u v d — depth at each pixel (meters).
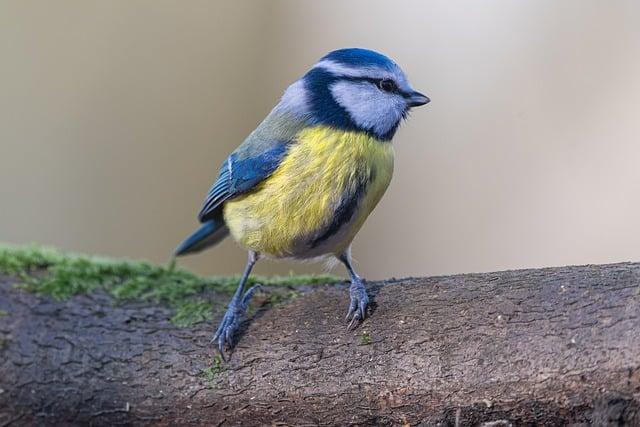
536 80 14.27
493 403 6.35
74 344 7.60
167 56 15.49
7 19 15.50
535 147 14.11
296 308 7.61
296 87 8.25
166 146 15.36
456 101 14.70
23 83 15.37
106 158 15.30
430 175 14.70
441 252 14.42
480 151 14.46
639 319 6.02
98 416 7.45
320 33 15.45
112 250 15.23
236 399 7.18
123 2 15.55
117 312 7.91
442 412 6.56
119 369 7.45
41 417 7.48
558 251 13.54
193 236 9.69
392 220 14.84
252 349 7.29
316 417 7.00
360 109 7.95
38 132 15.26
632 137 13.49
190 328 7.68
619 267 6.54
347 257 8.50
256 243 8.05
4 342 7.59
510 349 6.36
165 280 8.57
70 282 8.19
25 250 8.69
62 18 15.51
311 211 7.73
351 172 7.75
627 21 13.83
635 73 13.63
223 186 8.22
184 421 7.34
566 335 6.20
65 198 15.20
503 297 6.70
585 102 13.91
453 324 6.72
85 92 15.34
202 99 15.48
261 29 15.63
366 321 7.12
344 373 6.88
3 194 15.09
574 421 6.20
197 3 15.66
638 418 5.94
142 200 15.30
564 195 13.73
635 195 13.24
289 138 7.83
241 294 7.89
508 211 14.06
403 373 6.67
